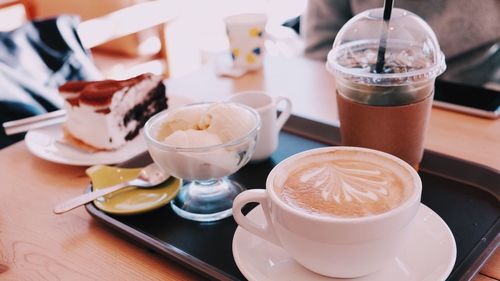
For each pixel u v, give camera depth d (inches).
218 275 15.1
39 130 24.7
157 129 18.5
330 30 41.4
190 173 17.2
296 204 13.9
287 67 31.1
